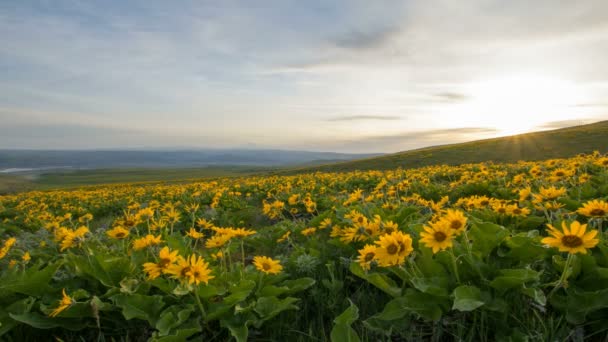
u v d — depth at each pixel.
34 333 2.96
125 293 2.99
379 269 3.40
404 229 4.30
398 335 2.64
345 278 3.76
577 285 2.71
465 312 2.63
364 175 18.55
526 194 5.08
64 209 17.73
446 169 18.03
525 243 3.02
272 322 3.00
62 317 2.90
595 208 2.90
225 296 3.22
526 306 2.62
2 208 18.28
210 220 8.86
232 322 2.86
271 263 3.27
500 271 2.77
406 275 2.96
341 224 5.32
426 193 9.42
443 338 2.60
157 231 6.54
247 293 2.96
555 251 3.02
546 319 2.54
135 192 23.20
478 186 8.73
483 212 4.82
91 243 4.57
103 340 2.76
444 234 2.47
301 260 4.07
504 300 2.62
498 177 10.27
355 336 2.44
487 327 2.46
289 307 3.00
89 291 3.32
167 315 2.74
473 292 2.57
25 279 3.29
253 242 5.66
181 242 4.42
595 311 2.46
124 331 2.93
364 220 3.65
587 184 5.99
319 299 3.33
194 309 2.92
